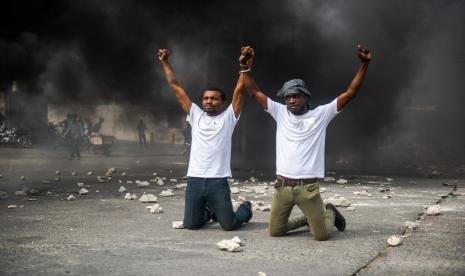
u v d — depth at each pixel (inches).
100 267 155.8
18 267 154.9
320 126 191.8
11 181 415.8
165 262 163.0
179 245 188.5
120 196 328.8
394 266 159.6
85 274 147.9
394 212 271.1
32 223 230.4
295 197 192.2
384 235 209.0
